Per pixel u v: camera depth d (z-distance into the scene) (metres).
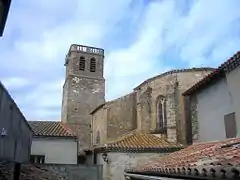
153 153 21.67
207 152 10.46
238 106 12.76
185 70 28.44
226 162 6.29
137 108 31.75
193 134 17.11
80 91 48.09
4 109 9.71
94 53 51.34
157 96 29.92
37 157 23.61
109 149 21.33
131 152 21.47
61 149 24.31
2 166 9.10
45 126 27.02
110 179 20.80
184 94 17.91
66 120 46.06
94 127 37.50
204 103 16.19
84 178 17.48
